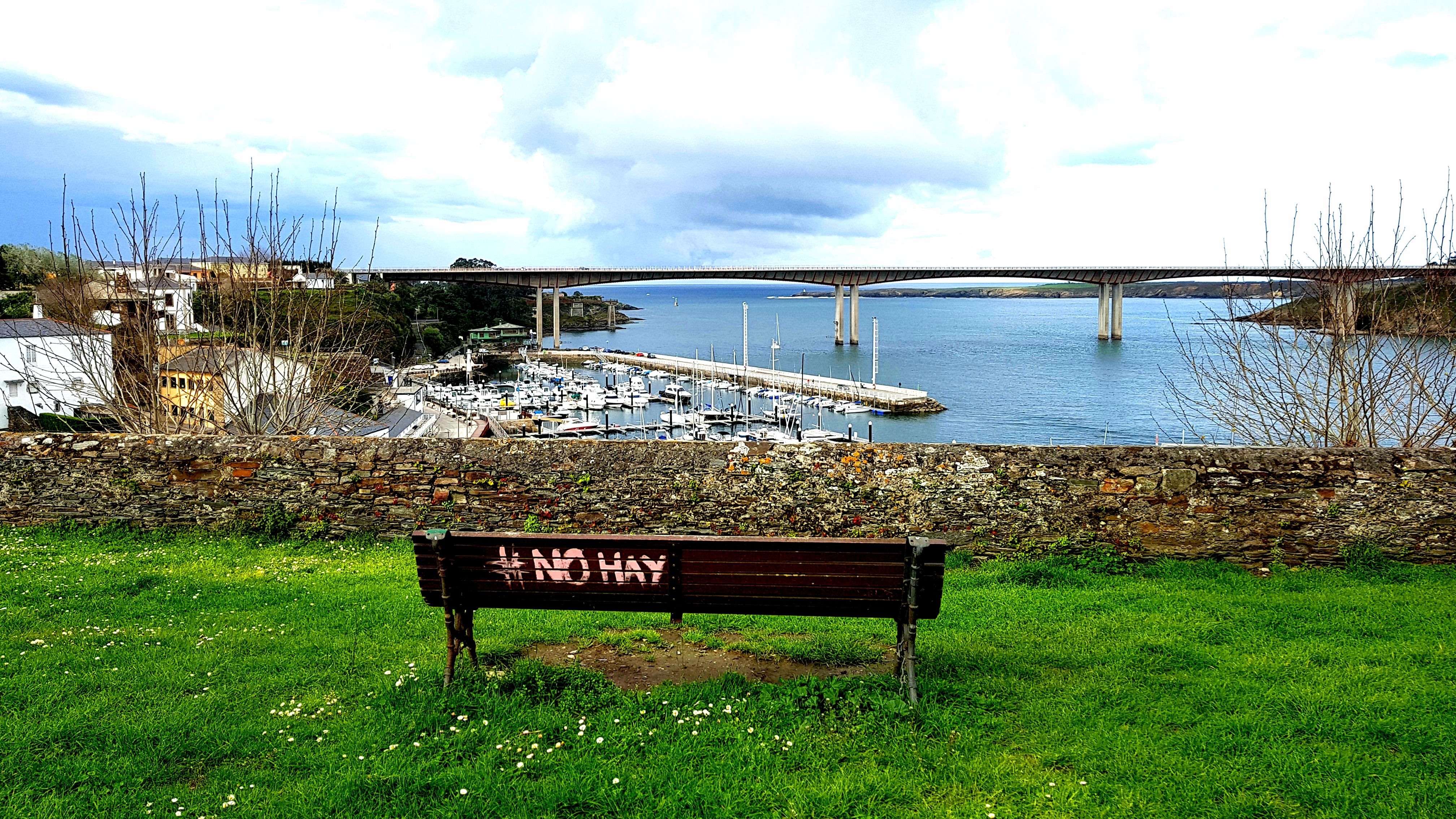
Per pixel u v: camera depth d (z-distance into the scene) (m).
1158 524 8.50
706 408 96.00
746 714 4.91
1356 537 8.26
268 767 4.43
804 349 187.62
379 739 4.64
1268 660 5.70
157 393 12.96
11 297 62.34
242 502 9.34
